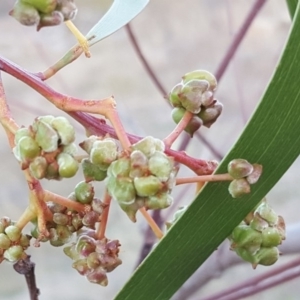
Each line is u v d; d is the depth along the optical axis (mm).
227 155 255
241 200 263
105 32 277
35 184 250
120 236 622
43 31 633
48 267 657
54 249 665
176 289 270
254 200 264
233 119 613
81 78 681
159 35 707
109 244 256
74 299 643
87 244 256
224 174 252
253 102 591
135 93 681
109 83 681
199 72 266
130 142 247
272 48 641
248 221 265
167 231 264
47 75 260
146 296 269
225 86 627
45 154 239
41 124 238
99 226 256
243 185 251
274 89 259
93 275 256
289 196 667
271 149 261
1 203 645
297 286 651
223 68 410
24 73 251
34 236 258
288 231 385
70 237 255
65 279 653
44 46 627
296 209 660
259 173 252
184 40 701
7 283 647
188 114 262
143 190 237
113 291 638
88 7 618
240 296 412
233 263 415
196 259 268
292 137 261
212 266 417
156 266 267
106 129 252
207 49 694
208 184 261
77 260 257
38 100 615
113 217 629
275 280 413
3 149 665
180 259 268
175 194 501
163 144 242
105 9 618
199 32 699
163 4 708
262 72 635
